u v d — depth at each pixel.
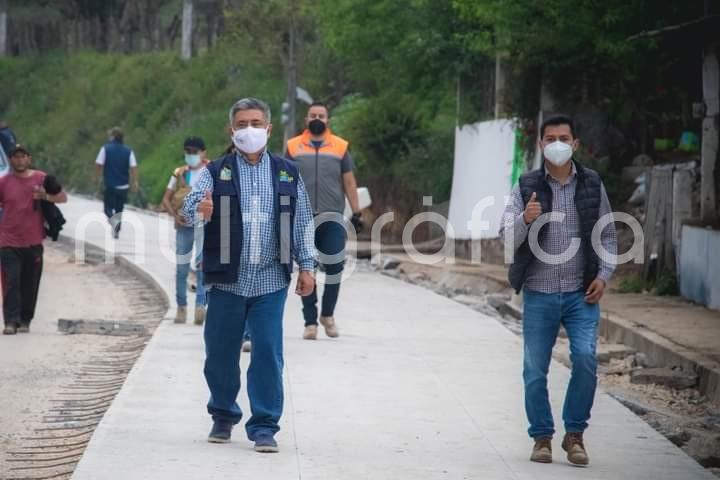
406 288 54.06
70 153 175.62
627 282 50.47
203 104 157.00
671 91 59.50
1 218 40.78
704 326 39.78
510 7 55.69
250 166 23.20
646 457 23.53
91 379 33.25
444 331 39.88
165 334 37.94
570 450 22.92
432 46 75.19
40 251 41.03
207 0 185.50
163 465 21.95
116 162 77.38
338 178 36.34
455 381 30.94
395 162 85.19
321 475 21.66
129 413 26.23
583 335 22.91
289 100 108.12
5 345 38.53
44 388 31.88
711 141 47.59
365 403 28.03
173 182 40.56
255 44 146.50
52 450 25.48
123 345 39.22
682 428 28.66
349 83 126.00
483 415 27.05
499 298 51.03
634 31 54.28
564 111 61.16
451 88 82.50
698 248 45.53
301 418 26.38
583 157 60.81
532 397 23.12
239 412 24.05
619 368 36.56
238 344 23.50
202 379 30.19
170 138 151.00
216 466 22.00
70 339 40.06
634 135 63.50
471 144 72.38
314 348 35.41
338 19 87.69
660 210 49.62
